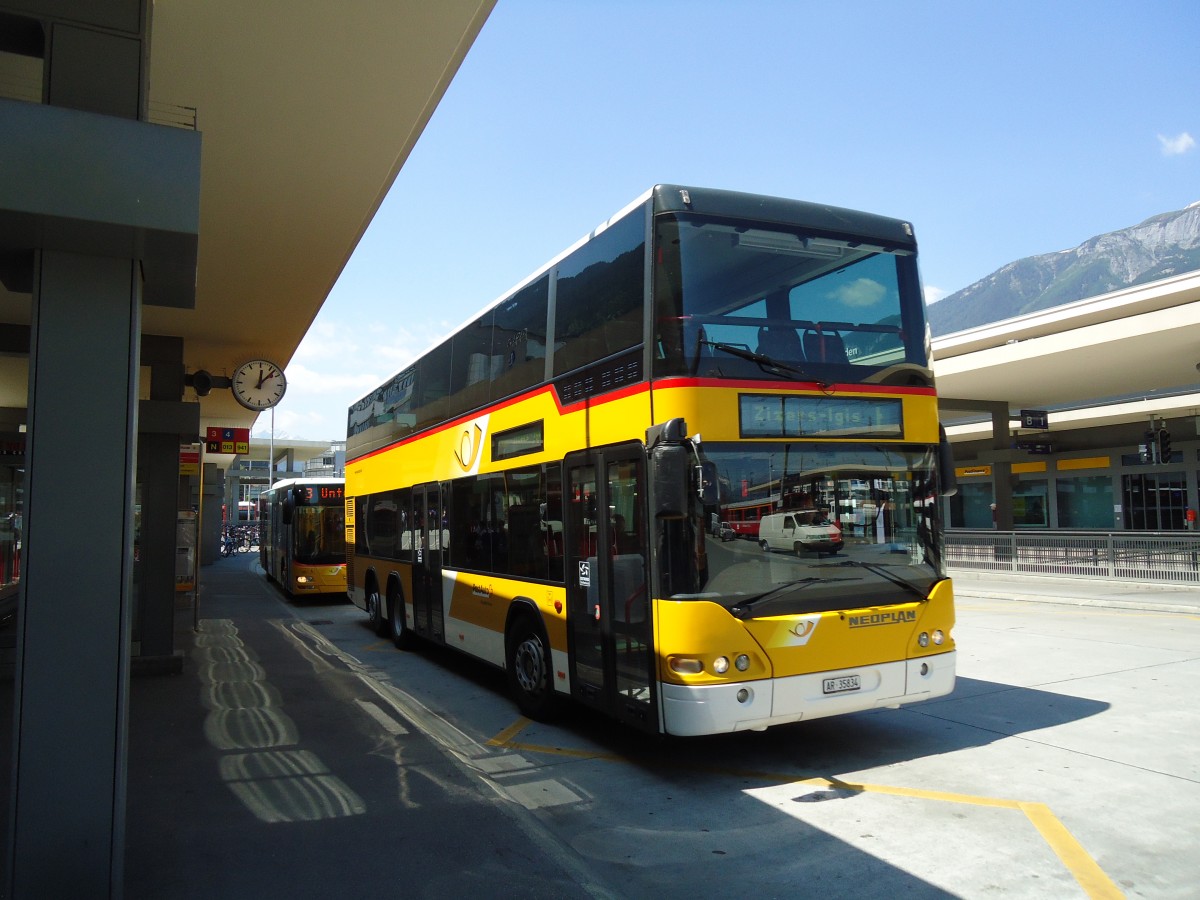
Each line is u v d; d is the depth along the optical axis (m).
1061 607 15.79
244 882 4.24
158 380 11.70
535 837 4.82
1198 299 17.66
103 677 3.58
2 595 10.35
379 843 4.73
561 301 7.38
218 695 8.75
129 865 4.44
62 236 3.53
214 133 6.84
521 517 8.05
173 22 5.37
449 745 6.96
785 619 5.62
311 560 18.78
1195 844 4.62
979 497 36.94
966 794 5.50
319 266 9.82
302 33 5.54
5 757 6.29
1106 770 5.91
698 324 5.79
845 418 6.12
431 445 10.94
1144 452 24.94
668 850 4.70
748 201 6.21
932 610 6.18
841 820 5.09
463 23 5.47
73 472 3.60
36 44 4.05
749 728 5.54
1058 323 20.77
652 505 5.74
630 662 6.02
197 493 14.03
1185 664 9.54
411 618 11.56
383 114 6.60
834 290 6.31
